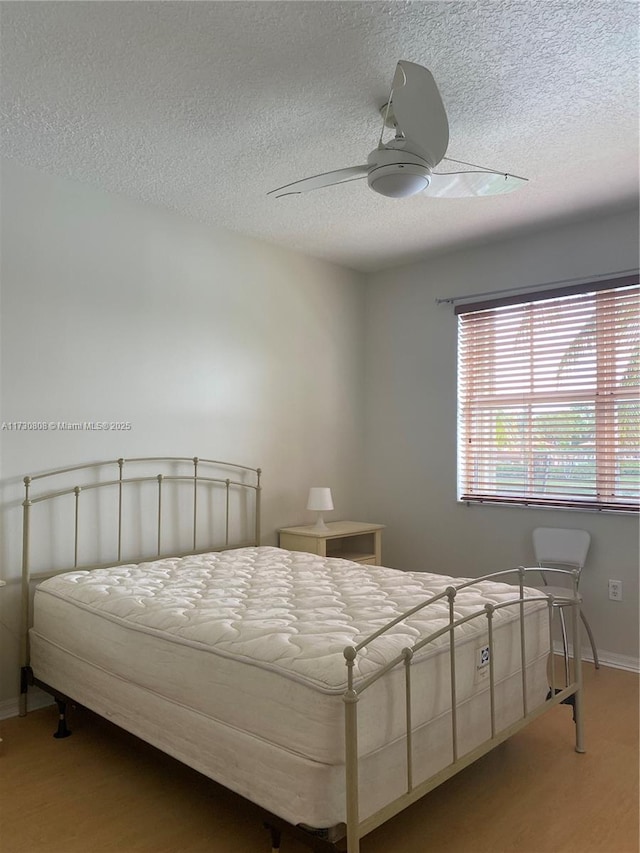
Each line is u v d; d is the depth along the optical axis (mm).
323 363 4438
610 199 3359
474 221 3676
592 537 3613
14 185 2953
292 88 2326
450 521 4242
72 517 3125
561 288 3736
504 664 2256
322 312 4441
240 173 3055
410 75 1969
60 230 3109
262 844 1949
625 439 3543
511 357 4000
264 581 2762
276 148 2797
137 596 2479
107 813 2119
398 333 4559
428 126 2129
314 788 1612
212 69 2215
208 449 3723
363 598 2412
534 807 2127
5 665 2896
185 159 2910
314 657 1756
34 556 2986
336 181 2410
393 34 2025
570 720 2801
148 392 3447
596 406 3648
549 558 3662
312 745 1634
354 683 1651
